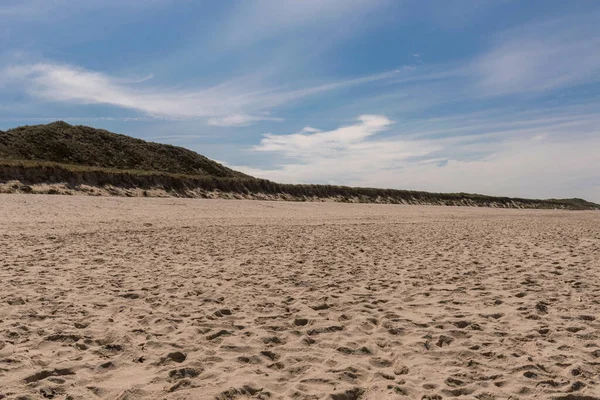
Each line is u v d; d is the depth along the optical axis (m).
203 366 4.22
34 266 8.63
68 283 7.38
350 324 5.64
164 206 24.06
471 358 4.49
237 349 4.67
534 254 11.65
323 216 26.84
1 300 6.23
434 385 3.84
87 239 12.72
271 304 6.47
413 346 4.83
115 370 4.11
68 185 26.12
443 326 5.50
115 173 29.36
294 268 9.30
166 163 58.09
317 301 6.68
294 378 4.01
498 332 5.27
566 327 5.46
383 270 9.23
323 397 3.56
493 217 34.62
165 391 3.66
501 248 13.02
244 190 36.72
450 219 29.58
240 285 7.64
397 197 52.44
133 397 3.54
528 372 4.09
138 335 5.03
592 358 4.51
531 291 7.37
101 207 21.08
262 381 3.90
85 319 5.54
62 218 17.14
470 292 7.29
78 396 3.54
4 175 24.00
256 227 18.58
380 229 19.59
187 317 5.75
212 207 26.09
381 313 6.09
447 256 11.27
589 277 8.53
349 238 15.34
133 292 6.88
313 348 4.76
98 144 55.47
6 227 13.94
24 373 3.92
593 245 13.88
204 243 12.91
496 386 3.86
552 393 3.69
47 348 4.60
